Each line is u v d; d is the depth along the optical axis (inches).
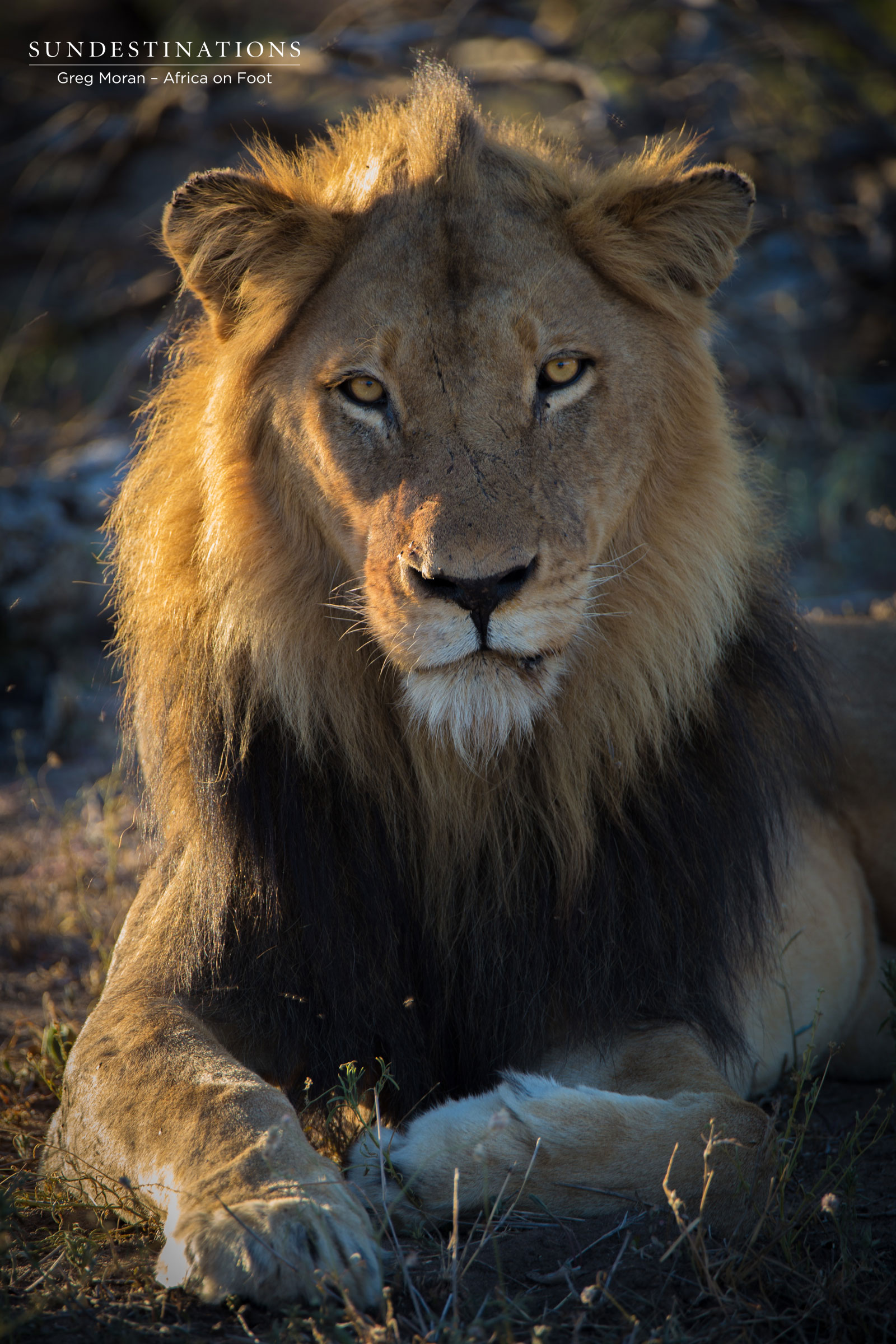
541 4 791.7
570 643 209.8
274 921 211.3
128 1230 188.5
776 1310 169.2
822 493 611.2
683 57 703.7
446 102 217.8
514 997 214.2
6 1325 156.2
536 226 214.2
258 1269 160.1
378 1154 187.9
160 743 229.5
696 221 224.1
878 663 311.3
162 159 812.0
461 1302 166.1
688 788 222.4
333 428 209.2
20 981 309.1
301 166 244.1
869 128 693.9
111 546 279.7
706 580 223.0
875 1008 286.7
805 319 681.0
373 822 217.0
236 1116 178.5
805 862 273.9
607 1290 169.2
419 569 193.2
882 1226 191.9
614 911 215.3
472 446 200.4
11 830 397.7
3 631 505.0
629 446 216.4
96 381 728.3
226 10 971.3
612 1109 187.5
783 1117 240.5
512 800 216.8
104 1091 195.6
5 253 792.3
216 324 230.5
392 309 205.5
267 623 215.8
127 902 343.0
